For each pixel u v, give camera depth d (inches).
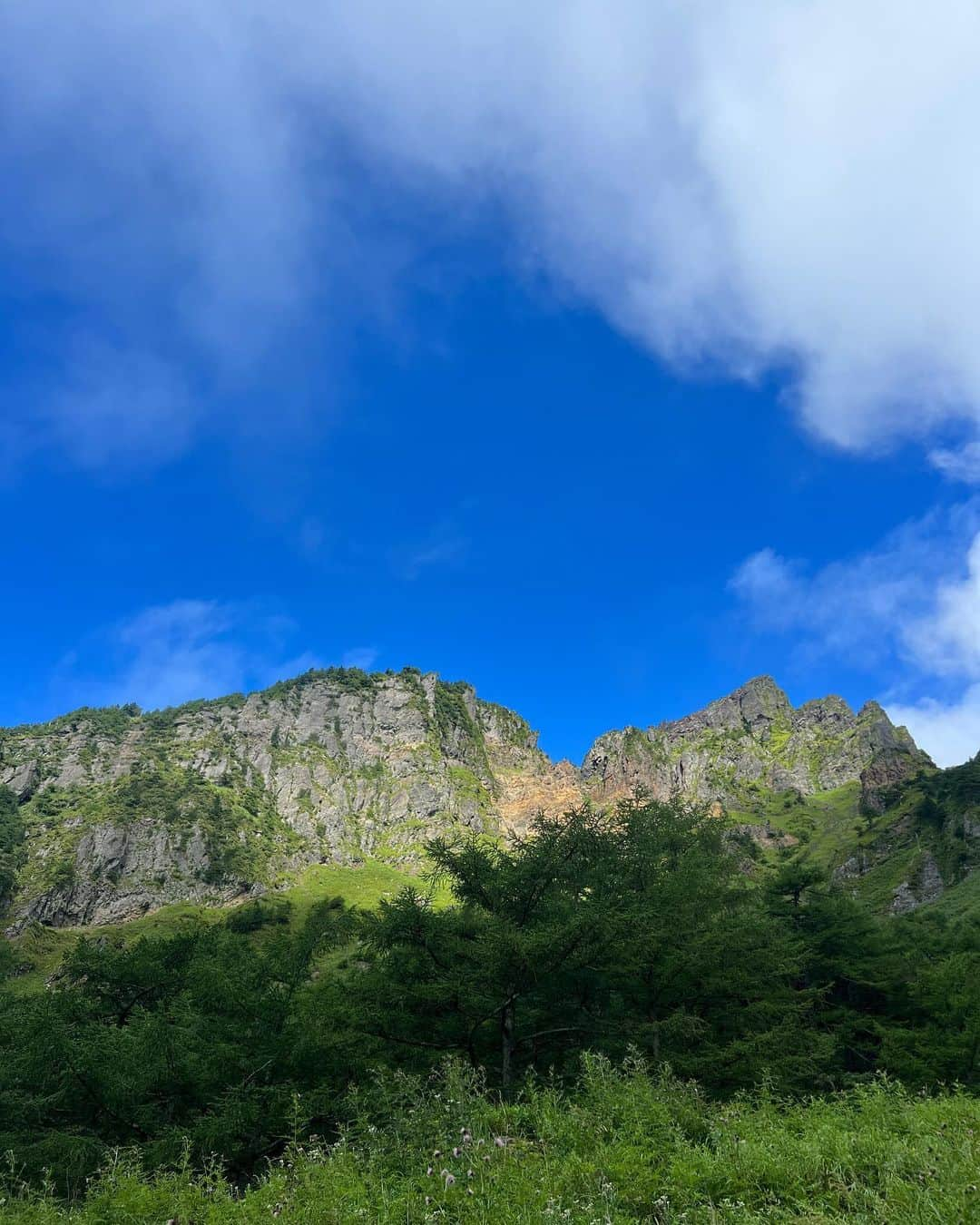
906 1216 232.1
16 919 5585.6
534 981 792.9
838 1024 1208.8
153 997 1243.2
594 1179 290.4
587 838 899.4
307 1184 316.2
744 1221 244.8
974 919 2689.5
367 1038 794.8
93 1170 732.7
